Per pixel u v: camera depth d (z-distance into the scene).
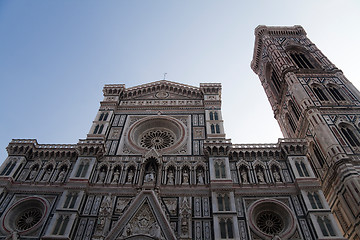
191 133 45.28
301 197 34.50
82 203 34.81
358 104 49.91
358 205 34.62
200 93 54.06
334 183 39.91
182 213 32.97
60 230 31.48
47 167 39.97
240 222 32.44
